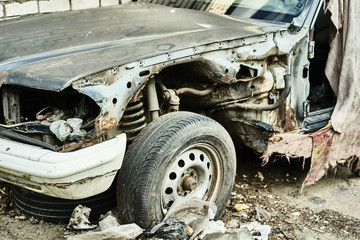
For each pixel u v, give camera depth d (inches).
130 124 135.0
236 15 171.3
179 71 151.3
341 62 173.5
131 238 120.2
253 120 156.3
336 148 172.2
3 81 122.6
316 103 206.8
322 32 217.5
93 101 126.2
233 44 140.8
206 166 138.1
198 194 137.5
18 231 139.0
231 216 151.3
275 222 150.2
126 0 247.4
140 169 124.3
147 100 137.8
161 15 166.9
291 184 178.1
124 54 126.4
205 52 135.4
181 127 128.0
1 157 115.6
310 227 148.9
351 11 168.9
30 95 138.7
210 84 151.5
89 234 121.3
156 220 127.9
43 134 120.8
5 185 164.7
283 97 153.5
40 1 221.5
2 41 146.3
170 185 130.5
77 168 110.0
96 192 118.8
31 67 124.4
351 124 173.2
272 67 156.3
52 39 144.3
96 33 147.6
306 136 161.2
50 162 109.3
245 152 198.7
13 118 127.5
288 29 155.7
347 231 148.0
